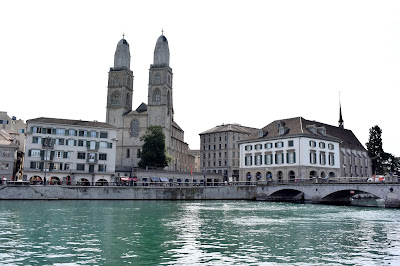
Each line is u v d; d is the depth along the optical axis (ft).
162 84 394.93
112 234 83.46
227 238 79.66
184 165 469.98
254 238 79.97
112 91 403.75
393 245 72.54
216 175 359.05
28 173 257.34
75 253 62.59
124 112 399.65
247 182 255.09
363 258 60.75
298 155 257.96
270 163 277.23
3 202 180.04
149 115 390.83
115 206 166.09
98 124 284.20
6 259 57.77
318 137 269.23
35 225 96.37
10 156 244.01
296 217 126.52
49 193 202.59
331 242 75.56
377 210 161.68
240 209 160.45
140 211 142.10
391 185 175.22
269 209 162.30
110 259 58.44
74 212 132.46
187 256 61.05
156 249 66.69
